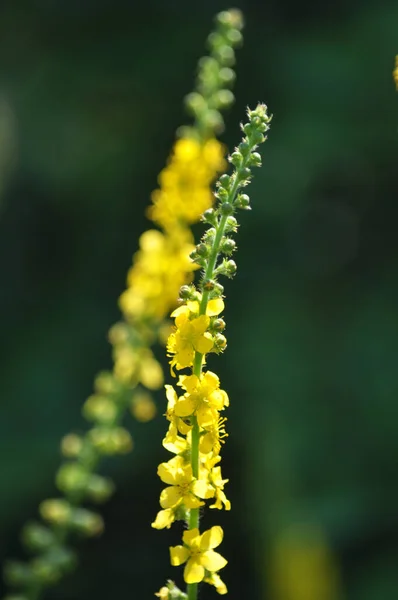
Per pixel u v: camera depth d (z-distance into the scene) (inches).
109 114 473.4
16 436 418.9
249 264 422.0
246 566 399.5
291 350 401.7
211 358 406.0
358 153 414.0
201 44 464.8
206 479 64.9
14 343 458.6
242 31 439.8
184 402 62.8
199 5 465.7
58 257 476.4
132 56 472.7
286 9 440.8
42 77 484.7
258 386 392.8
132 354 153.4
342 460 377.7
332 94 418.0
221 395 63.4
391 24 418.0
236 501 400.8
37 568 155.8
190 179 133.2
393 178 422.6
